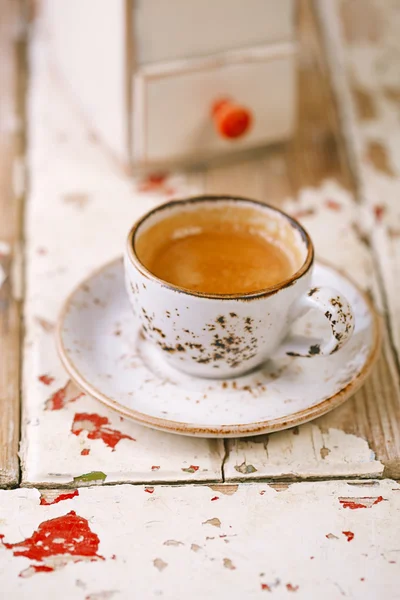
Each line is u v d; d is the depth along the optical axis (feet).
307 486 1.73
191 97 2.22
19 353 1.91
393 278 2.06
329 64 2.67
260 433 1.71
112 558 1.65
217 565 1.64
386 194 2.27
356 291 1.90
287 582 1.62
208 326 1.72
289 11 2.22
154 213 1.83
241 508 1.70
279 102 2.30
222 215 1.87
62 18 2.42
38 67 2.65
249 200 1.86
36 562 1.64
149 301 1.73
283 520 1.69
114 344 1.86
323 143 2.42
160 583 1.62
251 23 2.20
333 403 1.74
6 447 1.77
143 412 1.73
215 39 2.19
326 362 1.83
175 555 1.65
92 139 2.42
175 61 2.17
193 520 1.69
